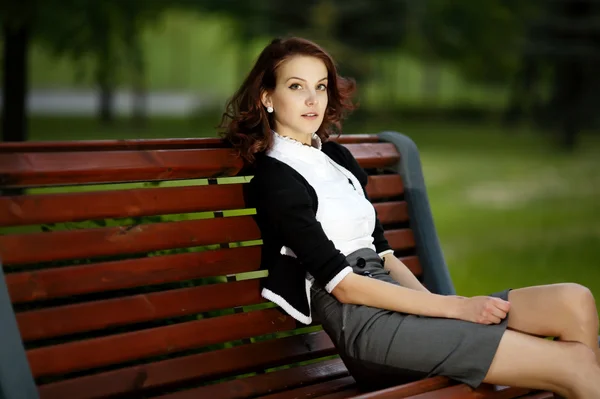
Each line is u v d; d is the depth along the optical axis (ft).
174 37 168.96
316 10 79.10
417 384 7.71
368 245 9.28
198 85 189.78
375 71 88.53
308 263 8.41
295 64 9.16
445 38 93.61
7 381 6.80
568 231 31.12
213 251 8.73
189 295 8.44
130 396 7.97
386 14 81.25
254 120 9.22
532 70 93.20
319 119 9.28
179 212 8.54
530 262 25.07
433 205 37.50
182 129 83.51
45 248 7.59
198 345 8.43
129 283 8.07
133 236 8.16
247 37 82.17
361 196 9.41
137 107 92.94
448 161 57.57
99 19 36.88
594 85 69.77
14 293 7.38
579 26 69.00
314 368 9.41
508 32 95.96
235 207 8.97
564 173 50.96
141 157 8.32
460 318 8.07
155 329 8.18
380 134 11.44
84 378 7.76
